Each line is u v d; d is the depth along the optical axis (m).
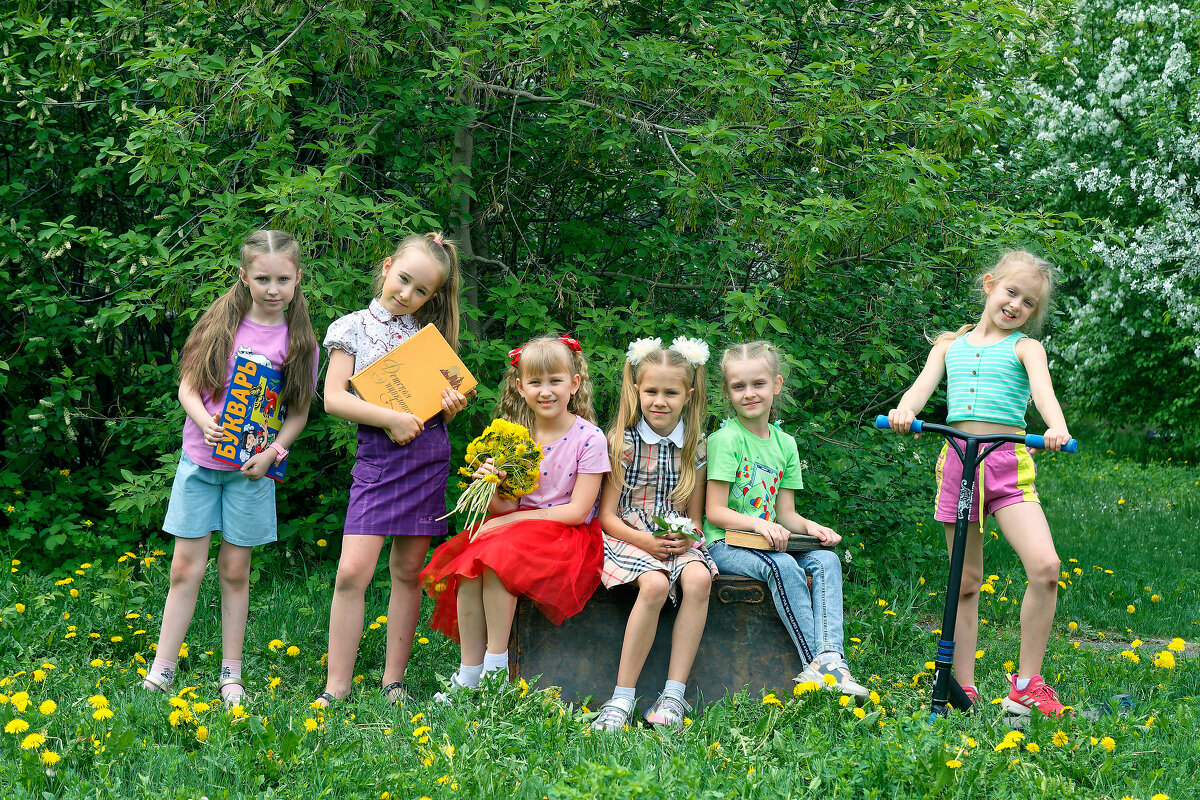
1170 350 13.67
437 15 4.71
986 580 5.41
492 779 2.51
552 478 3.39
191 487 3.35
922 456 6.14
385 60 5.16
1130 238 12.89
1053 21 6.64
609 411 4.61
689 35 5.30
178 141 4.21
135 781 2.53
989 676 3.84
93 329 5.68
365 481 3.42
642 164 5.41
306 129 5.31
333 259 4.39
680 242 5.39
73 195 5.97
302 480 5.38
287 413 3.53
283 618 4.34
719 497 3.48
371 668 3.80
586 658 3.31
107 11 4.48
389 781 2.51
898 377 5.25
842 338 5.77
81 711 2.89
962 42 5.16
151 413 5.66
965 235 5.05
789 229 4.43
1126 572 6.36
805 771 2.63
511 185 5.72
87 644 3.78
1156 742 3.01
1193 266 12.34
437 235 3.60
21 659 3.50
